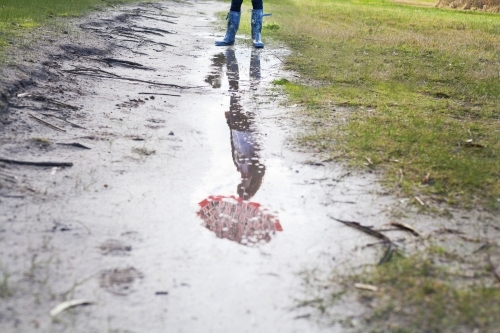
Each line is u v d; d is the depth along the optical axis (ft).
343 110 19.33
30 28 24.25
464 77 23.25
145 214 12.47
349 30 32.40
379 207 13.14
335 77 22.77
